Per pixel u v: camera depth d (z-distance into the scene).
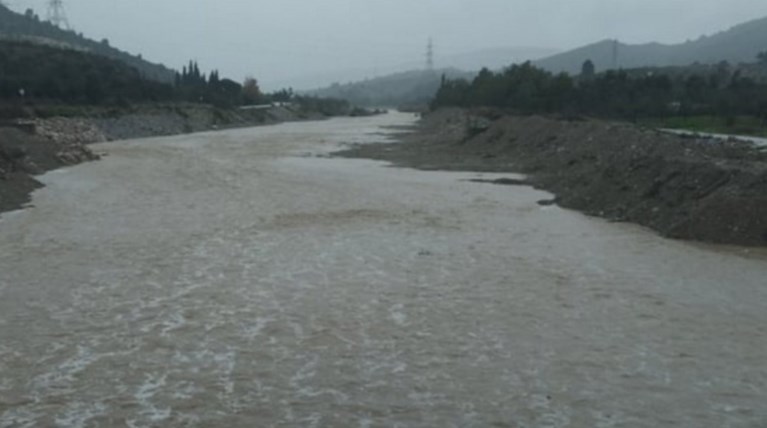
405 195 30.78
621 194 26.91
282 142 64.94
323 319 14.60
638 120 53.53
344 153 52.31
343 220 24.89
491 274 18.02
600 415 10.62
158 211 26.53
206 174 38.09
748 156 27.06
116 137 69.94
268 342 13.34
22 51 96.00
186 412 10.59
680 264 18.98
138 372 11.97
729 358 12.73
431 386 11.55
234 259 19.30
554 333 13.91
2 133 42.66
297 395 11.20
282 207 27.47
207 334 13.71
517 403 10.98
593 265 18.92
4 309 15.11
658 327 14.27
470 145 54.31
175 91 103.88
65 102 76.81
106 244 21.00
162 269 18.25
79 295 16.08
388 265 18.83
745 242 21.05
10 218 24.98
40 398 10.99
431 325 14.32
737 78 62.72
